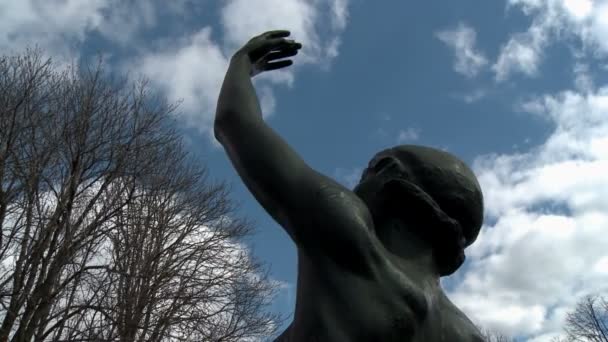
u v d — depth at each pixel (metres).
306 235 1.58
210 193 15.10
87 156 12.34
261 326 13.66
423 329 1.55
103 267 11.19
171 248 13.44
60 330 10.30
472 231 1.82
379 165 1.85
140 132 13.19
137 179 13.38
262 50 1.94
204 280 13.27
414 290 1.55
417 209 1.72
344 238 1.54
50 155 11.99
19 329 10.08
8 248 11.02
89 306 10.61
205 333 12.39
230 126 1.67
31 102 12.16
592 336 17.33
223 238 14.42
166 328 12.07
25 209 11.40
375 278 1.53
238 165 1.66
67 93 12.72
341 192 1.61
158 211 13.66
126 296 11.39
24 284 11.20
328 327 1.50
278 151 1.61
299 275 1.66
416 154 1.83
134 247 12.50
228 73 1.84
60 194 11.86
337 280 1.54
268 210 1.67
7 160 11.49
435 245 1.74
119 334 10.89
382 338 1.47
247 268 14.16
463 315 1.73
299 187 1.59
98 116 12.70
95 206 12.45
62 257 10.86
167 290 12.63
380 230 1.74
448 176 1.79
